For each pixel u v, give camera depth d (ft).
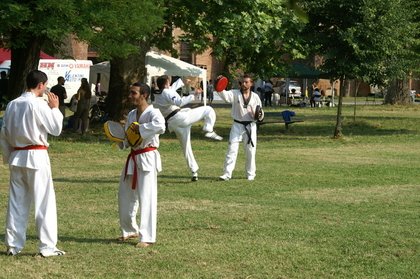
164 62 98.12
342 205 41.16
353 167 59.82
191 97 49.90
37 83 28.45
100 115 102.22
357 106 185.88
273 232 33.71
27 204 29.01
